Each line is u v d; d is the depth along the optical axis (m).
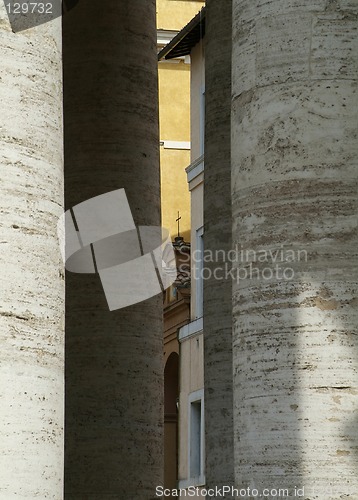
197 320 45.06
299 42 14.65
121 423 22.25
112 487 22.03
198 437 45.56
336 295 14.07
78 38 23.44
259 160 14.61
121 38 23.48
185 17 52.41
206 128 23.02
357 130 14.42
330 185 14.29
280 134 14.51
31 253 12.43
